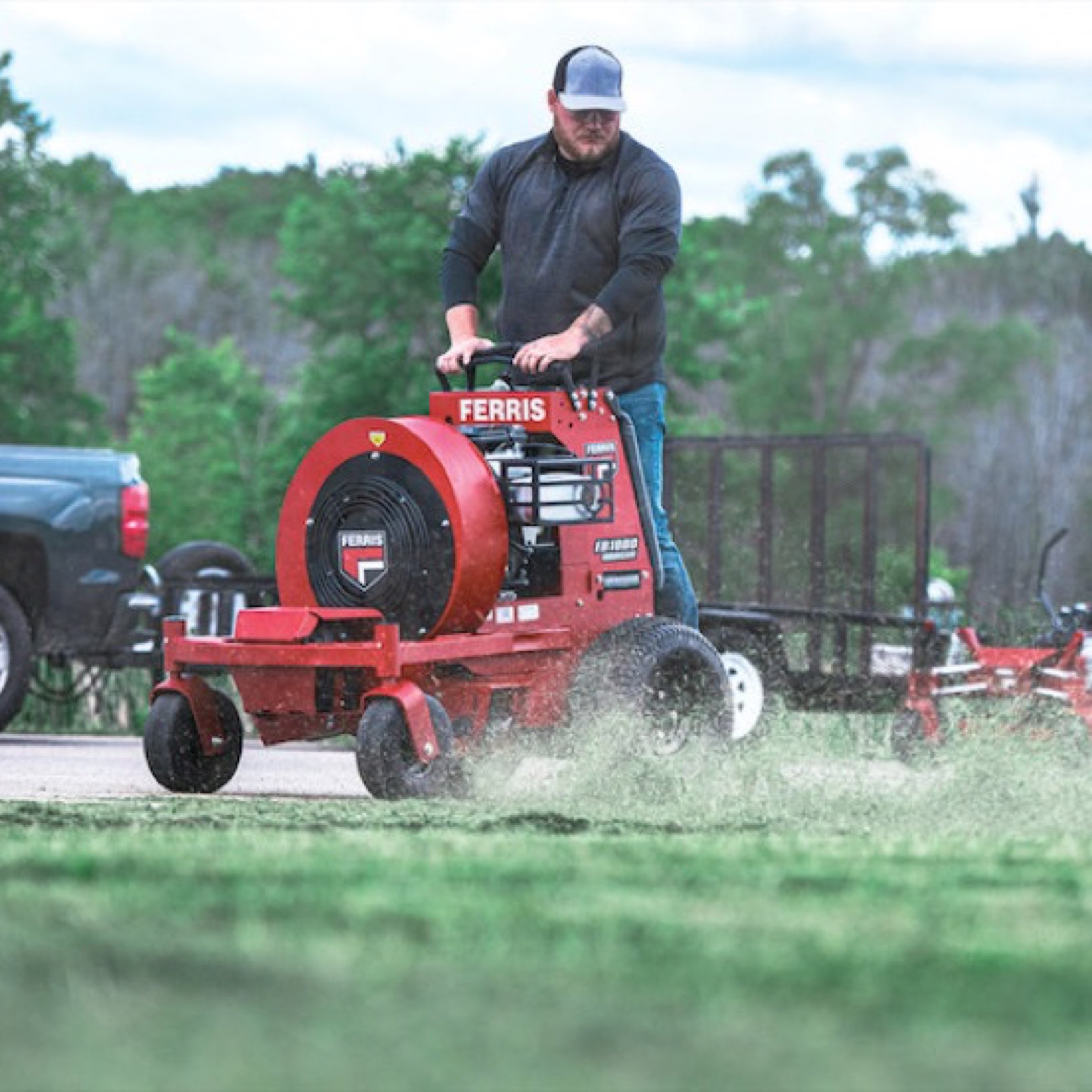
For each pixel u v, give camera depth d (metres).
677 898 7.91
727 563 44.53
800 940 6.75
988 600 43.00
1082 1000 5.84
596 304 25.89
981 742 22.95
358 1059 4.82
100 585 42.25
